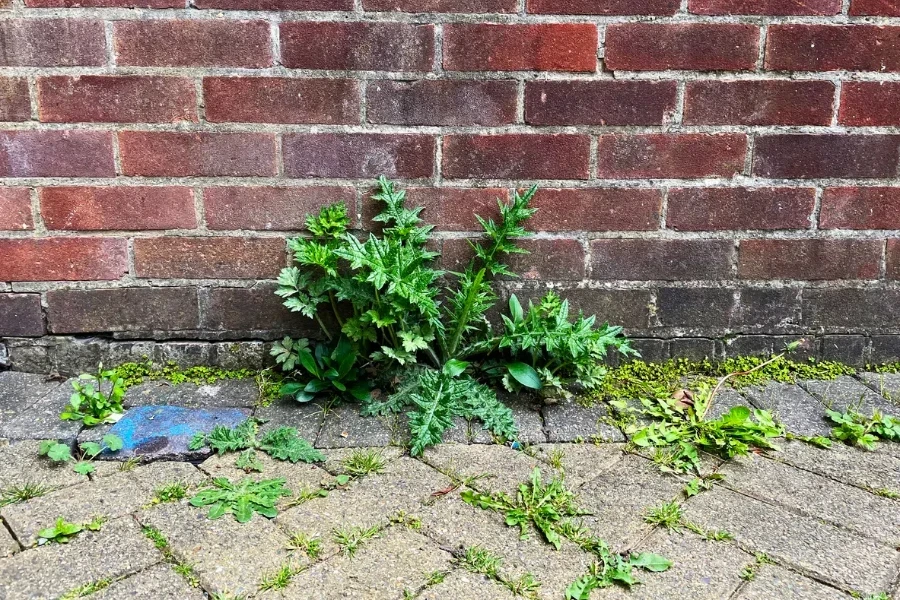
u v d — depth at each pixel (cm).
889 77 209
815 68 207
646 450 181
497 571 136
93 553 139
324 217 209
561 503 157
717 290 222
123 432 186
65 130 204
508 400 208
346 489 163
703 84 207
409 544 144
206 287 218
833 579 135
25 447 178
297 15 200
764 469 174
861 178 216
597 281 221
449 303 222
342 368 203
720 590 132
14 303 215
